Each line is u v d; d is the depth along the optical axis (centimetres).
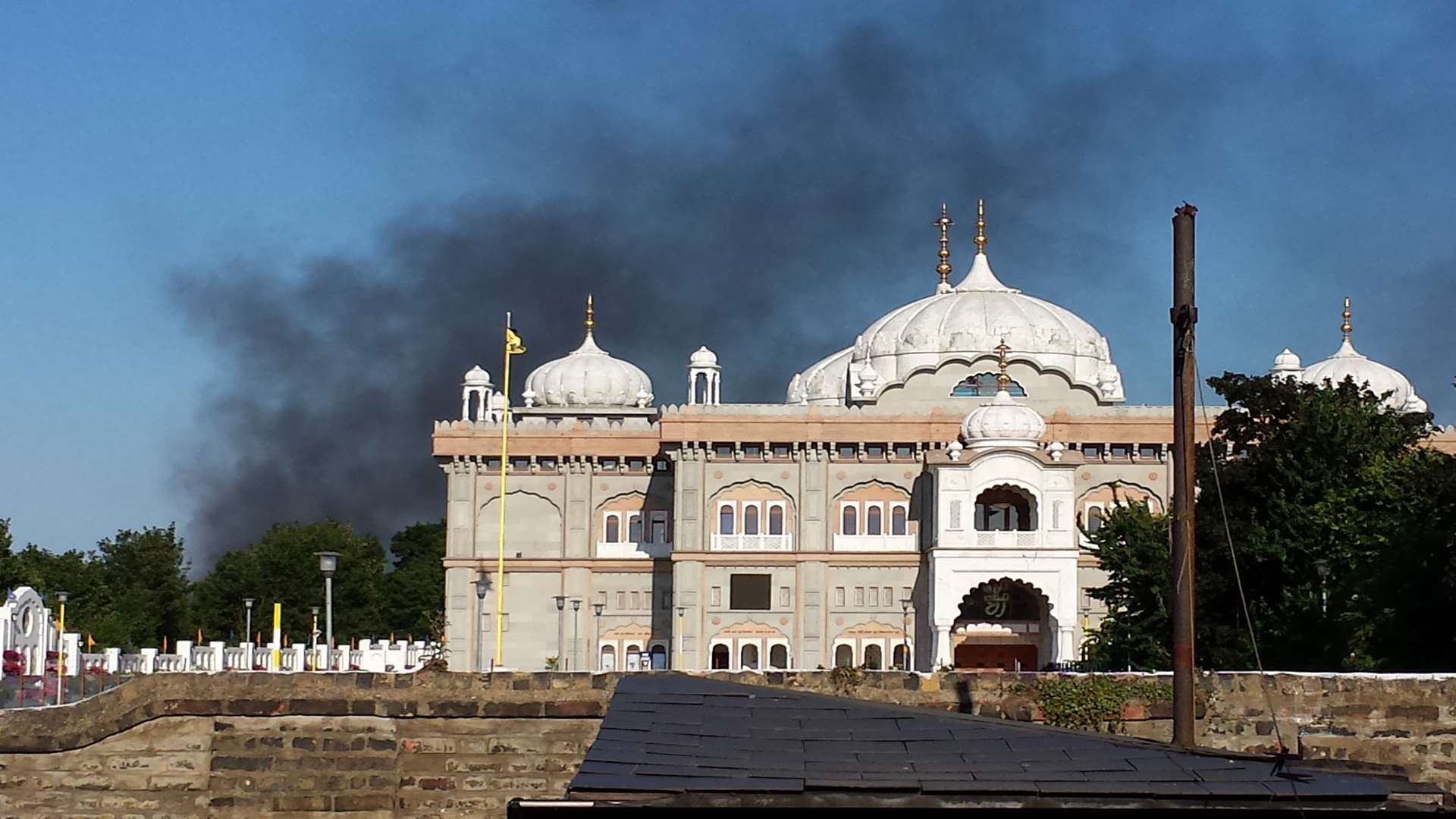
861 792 2077
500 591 10781
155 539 14138
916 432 12712
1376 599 5872
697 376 14550
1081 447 12888
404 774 3262
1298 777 2155
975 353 13162
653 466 13162
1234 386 7438
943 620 12131
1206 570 6738
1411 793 2098
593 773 2133
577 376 15038
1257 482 6969
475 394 15162
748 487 12825
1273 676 3191
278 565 15425
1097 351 14475
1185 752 2289
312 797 3253
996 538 12125
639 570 13050
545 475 13125
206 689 3278
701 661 12650
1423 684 3162
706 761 2195
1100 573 12738
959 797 2070
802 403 15300
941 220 15600
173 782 3269
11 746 3247
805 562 12662
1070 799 2069
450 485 13112
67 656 4981
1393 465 6769
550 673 3275
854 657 12681
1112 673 3250
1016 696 3225
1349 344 15338
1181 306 2577
